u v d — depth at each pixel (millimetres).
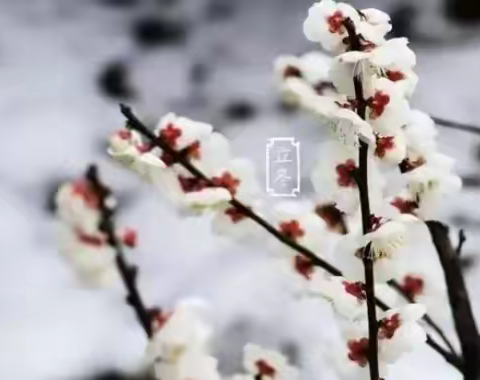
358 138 807
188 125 880
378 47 795
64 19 2488
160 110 2086
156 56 2326
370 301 817
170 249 1579
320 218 929
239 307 1404
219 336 1303
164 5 2545
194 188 879
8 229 1737
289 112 1968
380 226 812
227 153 893
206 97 2129
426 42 2311
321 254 927
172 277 1506
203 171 890
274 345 1271
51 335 1441
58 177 1823
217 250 1597
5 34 2396
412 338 827
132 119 855
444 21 2373
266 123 1942
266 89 2123
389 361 832
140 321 853
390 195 894
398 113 808
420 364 1197
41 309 1518
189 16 2504
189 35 2422
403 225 810
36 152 1930
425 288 967
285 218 927
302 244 925
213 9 2531
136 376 1328
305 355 1193
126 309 1410
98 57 2322
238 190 894
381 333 831
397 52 791
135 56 2326
